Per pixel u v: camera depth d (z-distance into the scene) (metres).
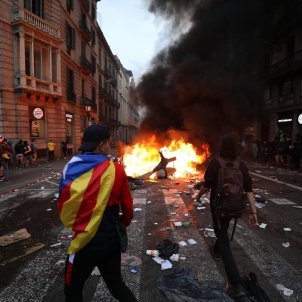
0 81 15.05
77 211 1.81
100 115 37.81
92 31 31.83
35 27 16.70
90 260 1.88
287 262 3.44
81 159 1.90
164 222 5.03
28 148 14.62
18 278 3.12
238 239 4.20
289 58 20.02
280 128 21.95
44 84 18.23
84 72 27.75
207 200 6.62
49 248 3.94
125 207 2.02
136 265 3.37
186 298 2.58
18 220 5.26
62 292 2.83
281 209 5.93
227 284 2.80
